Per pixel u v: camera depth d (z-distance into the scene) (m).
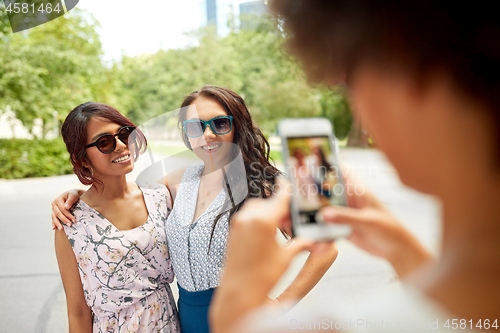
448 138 0.25
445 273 0.24
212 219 1.22
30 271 3.54
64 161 10.87
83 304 1.32
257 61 11.32
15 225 5.32
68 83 11.63
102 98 15.17
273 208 0.35
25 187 8.62
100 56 12.77
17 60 10.22
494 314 0.22
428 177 0.26
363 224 0.37
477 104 0.24
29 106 10.94
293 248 0.34
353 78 0.28
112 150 1.28
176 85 15.83
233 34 14.17
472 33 0.23
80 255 1.29
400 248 0.36
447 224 0.26
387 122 0.27
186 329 1.32
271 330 0.27
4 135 14.28
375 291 0.29
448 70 0.24
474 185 0.24
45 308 2.76
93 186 1.36
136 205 1.40
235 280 0.31
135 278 1.31
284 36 0.31
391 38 0.25
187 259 1.28
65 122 1.30
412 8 0.24
